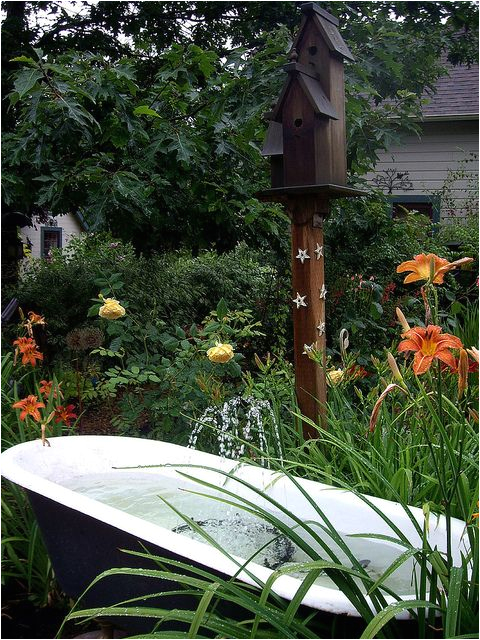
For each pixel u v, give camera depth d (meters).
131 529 2.00
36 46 5.53
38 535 2.76
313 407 3.02
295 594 1.51
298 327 3.05
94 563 2.26
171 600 1.99
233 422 3.16
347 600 1.57
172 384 3.43
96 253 6.77
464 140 9.18
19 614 2.68
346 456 2.57
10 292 5.63
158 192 4.26
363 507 2.29
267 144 3.08
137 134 3.96
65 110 3.53
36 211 5.96
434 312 1.67
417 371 1.50
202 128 4.32
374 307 4.65
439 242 6.38
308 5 3.00
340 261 5.27
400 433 2.78
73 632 2.58
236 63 4.00
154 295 5.69
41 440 2.98
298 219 3.03
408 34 4.86
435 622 1.56
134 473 3.03
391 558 2.11
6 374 3.76
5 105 4.93
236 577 1.69
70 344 4.25
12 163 3.81
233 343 3.63
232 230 4.79
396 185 9.44
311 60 3.04
